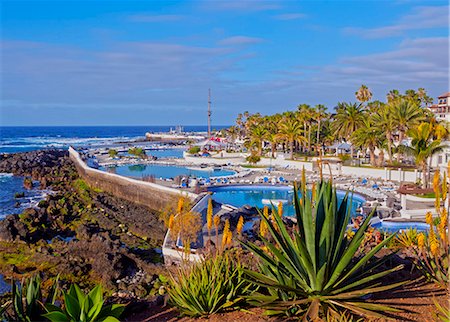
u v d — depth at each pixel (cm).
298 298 761
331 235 738
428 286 873
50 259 2967
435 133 4509
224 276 866
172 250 2566
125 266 2725
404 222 3300
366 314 704
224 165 8488
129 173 7706
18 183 7400
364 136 6431
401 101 6044
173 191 5159
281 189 5609
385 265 998
